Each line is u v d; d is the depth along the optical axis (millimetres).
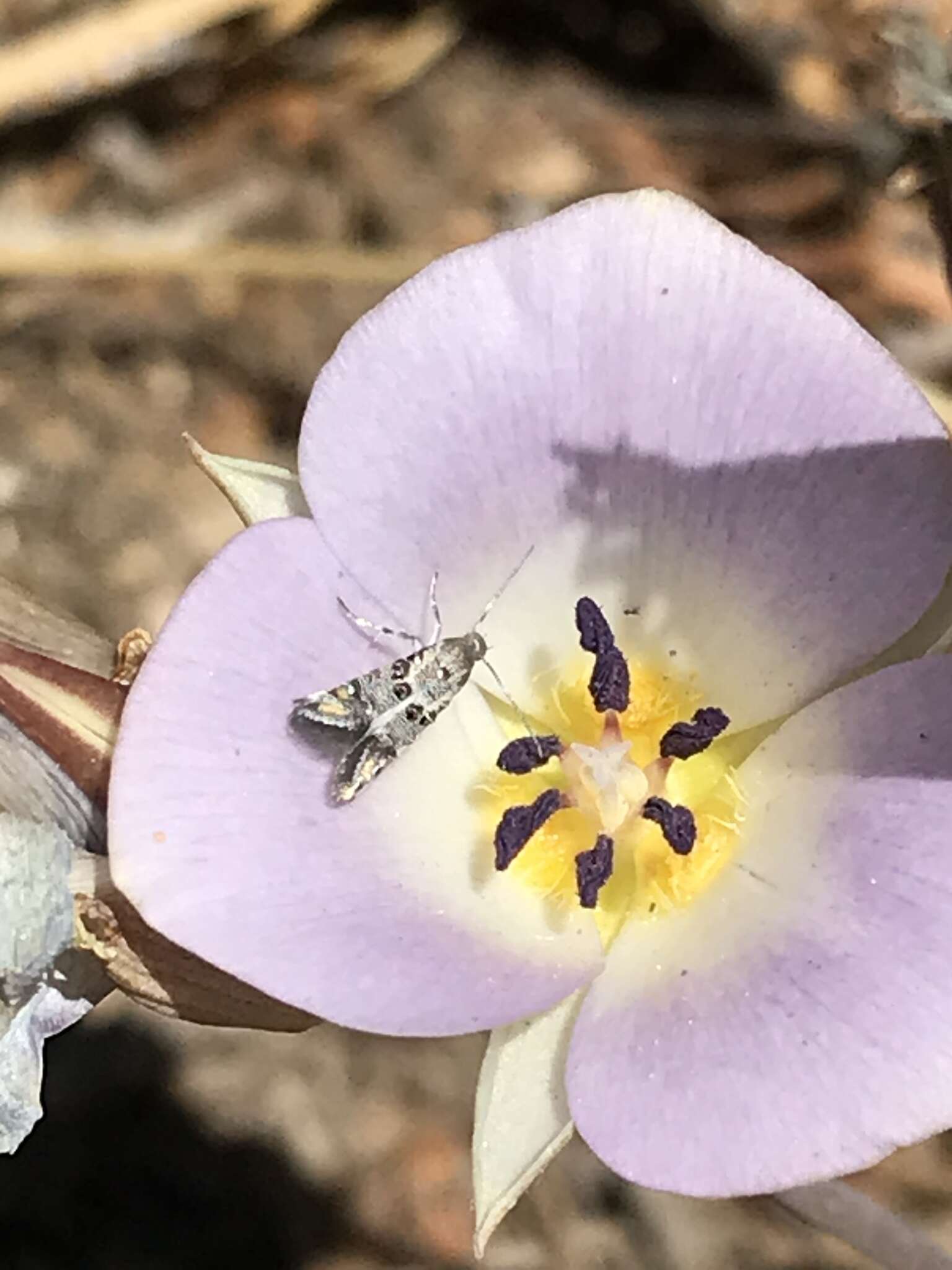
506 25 201
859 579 79
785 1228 145
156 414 174
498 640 85
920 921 70
